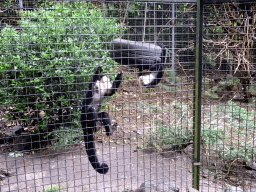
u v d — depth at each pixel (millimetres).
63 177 4012
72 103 4941
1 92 4305
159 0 2875
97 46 4133
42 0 4336
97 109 3828
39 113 4930
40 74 4445
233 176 3979
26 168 4301
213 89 5332
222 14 4707
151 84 3168
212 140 3973
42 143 5094
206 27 4758
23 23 4004
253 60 5172
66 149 4906
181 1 2895
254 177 3916
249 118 4855
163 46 3314
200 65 3021
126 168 4230
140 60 3002
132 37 4082
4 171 4090
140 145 4934
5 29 3969
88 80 4445
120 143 5062
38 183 3832
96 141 5191
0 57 4062
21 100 4551
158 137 4723
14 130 5082
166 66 4391
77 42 4035
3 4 3949
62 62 4180
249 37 4906
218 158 4285
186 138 4203
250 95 5672
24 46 4074
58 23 4047
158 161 4449
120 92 6328
